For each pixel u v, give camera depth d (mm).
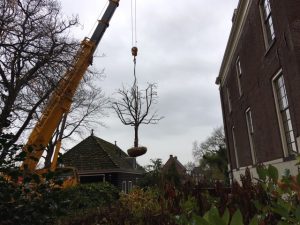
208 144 54656
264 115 11148
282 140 9586
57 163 4871
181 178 4469
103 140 28859
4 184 3961
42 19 9922
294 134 8484
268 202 2205
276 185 2121
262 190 2287
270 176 2117
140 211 5566
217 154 29562
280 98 9844
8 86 9000
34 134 11711
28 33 8195
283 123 9695
